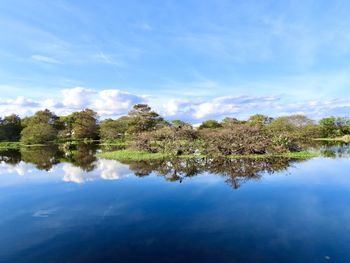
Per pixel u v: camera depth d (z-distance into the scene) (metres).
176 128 27.50
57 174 16.06
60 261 5.82
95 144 51.09
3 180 14.58
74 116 72.44
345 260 5.57
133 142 27.02
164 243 6.51
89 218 8.31
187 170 16.25
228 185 11.97
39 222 8.08
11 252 6.24
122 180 13.73
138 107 53.19
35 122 70.31
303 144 25.53
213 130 30.72
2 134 67.56
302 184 11.88
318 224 7.43
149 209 8.99
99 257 5.93
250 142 22.69
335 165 16.89
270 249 6.08
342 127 52.31
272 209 8.67
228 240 6.57
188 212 8.59
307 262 5.53
